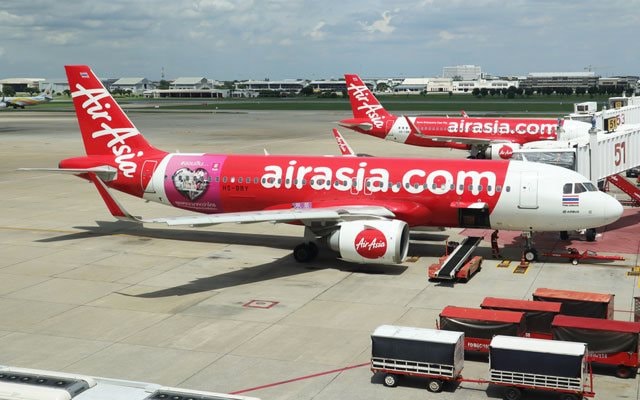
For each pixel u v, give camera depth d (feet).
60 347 87.30
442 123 284.41
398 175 130.62
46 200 195.21
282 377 78.02
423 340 74.33
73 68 146.61
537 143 188.85
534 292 99.50
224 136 393.70
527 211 123.44
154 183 145.07
